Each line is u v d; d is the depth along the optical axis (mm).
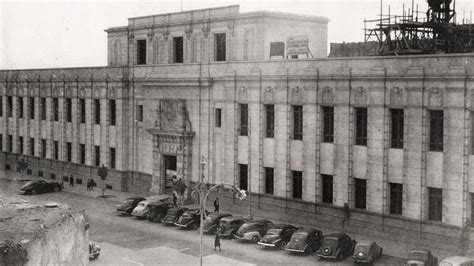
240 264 35281
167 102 56438
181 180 54844
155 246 39969
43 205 15312
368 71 40219
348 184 42125
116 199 58375
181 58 58375
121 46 64875
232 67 50438
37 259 11508
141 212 48188
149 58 61219
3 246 10727
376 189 40469
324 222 43719
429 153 37594
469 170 35719
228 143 51062
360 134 41750
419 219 38031
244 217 43594
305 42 48750
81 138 68500
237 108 50062
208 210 51125
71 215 14500
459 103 35719
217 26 54156
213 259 36500
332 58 42594
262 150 48031
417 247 37938
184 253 38094
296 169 45688
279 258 36656
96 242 41000
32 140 77375
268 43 51125
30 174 77188
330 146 43281
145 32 61625
